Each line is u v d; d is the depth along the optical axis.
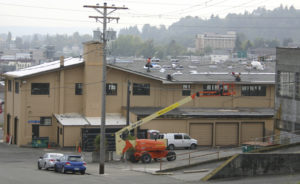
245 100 79.75
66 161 45.38
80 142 69.31
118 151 54.72
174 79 76.94
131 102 76.56
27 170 48.25
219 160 46.88
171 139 67.56
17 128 75.50
